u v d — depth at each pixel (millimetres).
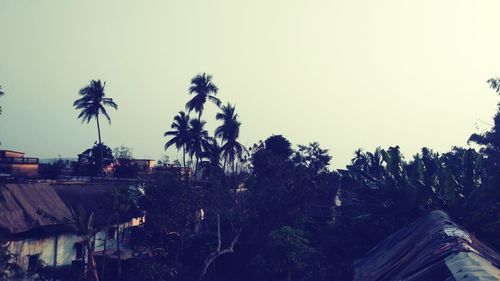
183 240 27812
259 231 31359
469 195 18375
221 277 30094
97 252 28422
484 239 16312
